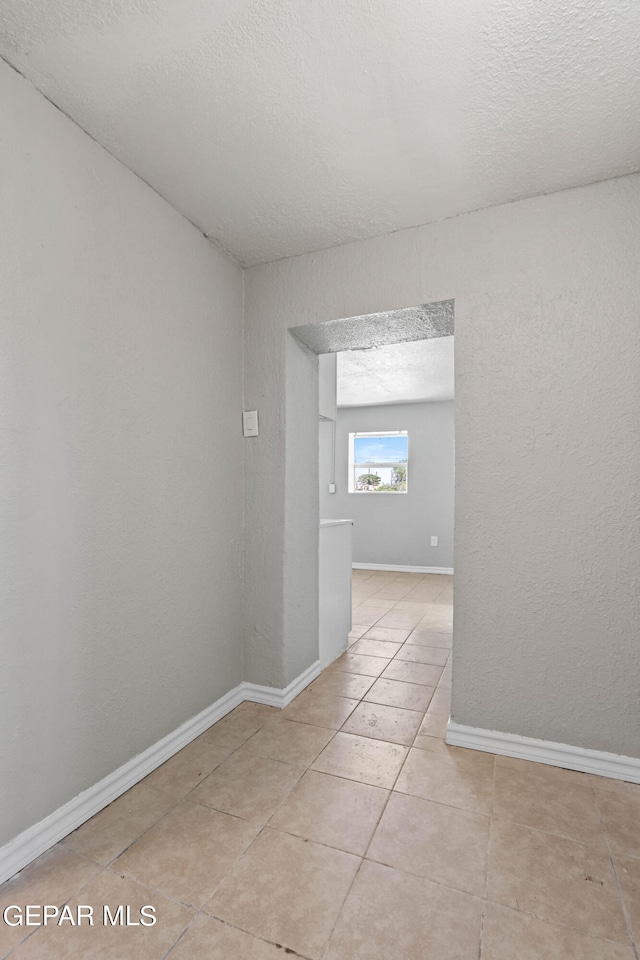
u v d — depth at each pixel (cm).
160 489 174
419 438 626
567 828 138
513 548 178
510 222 178
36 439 129
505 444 179
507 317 178
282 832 136
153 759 168
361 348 244
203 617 197
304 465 237
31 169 127
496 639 180
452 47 115
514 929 106
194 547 192
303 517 236
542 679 174
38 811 129
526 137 145
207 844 132
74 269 140
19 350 124
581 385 169
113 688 153
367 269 201
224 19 108
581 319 169
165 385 177
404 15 107
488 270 181
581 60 118
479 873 122
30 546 127
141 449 165
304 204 178
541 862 125
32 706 128
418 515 625
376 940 104
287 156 154
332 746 183
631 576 163
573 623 170
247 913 110
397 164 157
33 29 111
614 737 165
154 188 170
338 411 664
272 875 121
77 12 107
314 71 122
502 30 111
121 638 157
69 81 126
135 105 134
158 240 173
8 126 121
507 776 164
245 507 225
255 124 141
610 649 166
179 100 132
